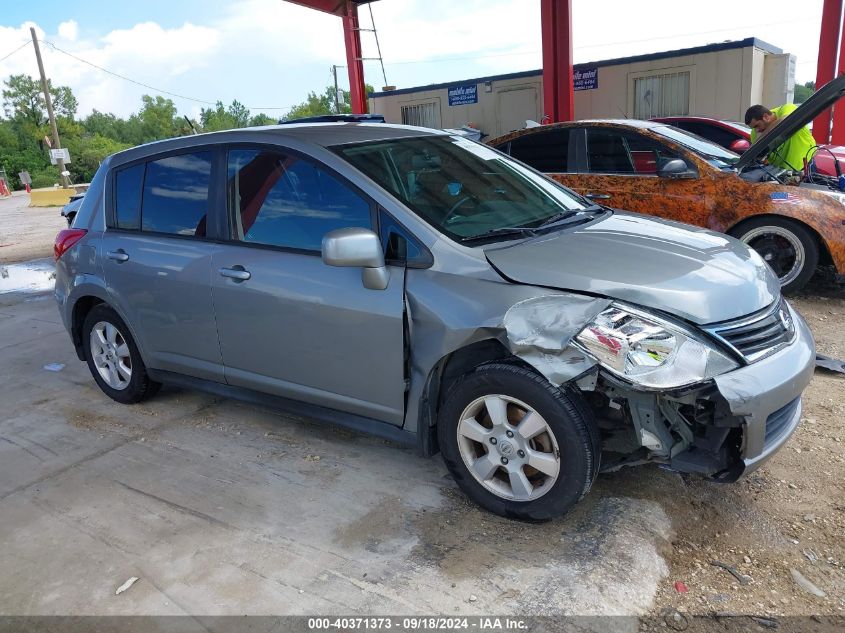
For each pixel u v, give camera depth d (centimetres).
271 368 365
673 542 288
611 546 276
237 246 368
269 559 288
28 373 557
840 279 595
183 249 391
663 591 259
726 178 623
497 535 293
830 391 425
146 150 425
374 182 326
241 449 394
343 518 315
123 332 448
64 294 473
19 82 9650
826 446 359
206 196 386
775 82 1375
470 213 334
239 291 361
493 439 295
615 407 280
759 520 301
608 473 334
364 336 320
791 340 288
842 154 951
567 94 1125
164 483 359
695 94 1374
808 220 587
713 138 1014
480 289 289
